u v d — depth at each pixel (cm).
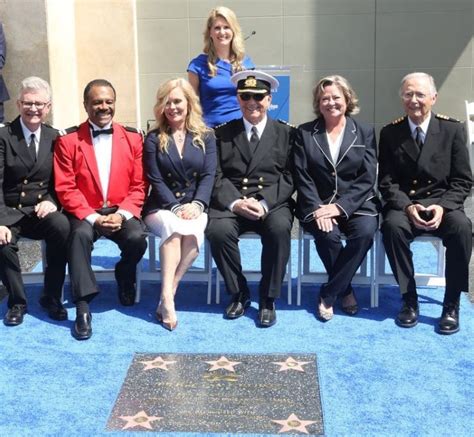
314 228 461
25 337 430
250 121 480
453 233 434
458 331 436
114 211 474
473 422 328
